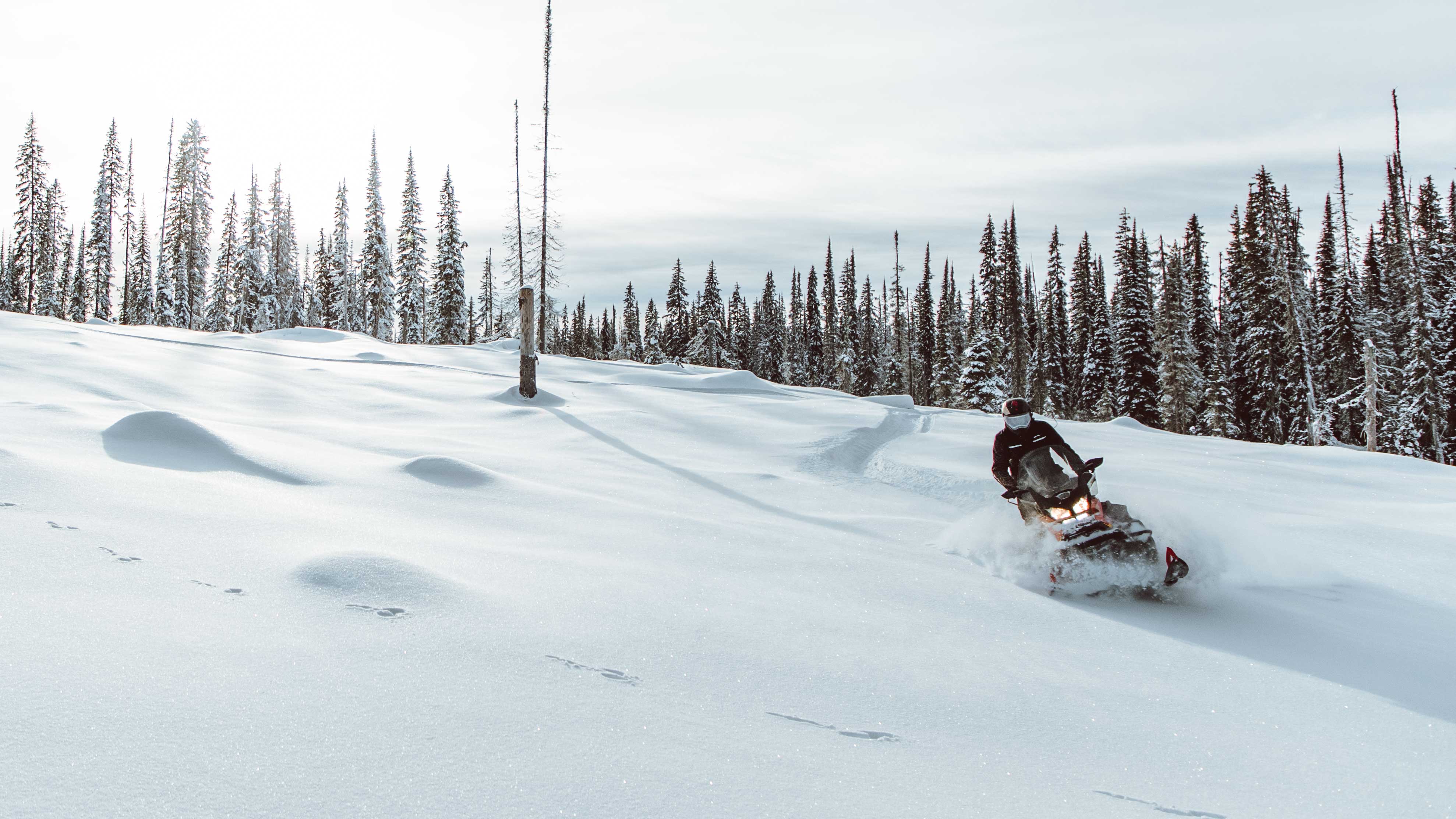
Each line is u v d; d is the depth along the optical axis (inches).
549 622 155.3
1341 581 244.7
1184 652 176.7
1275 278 1854.1
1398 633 197.8
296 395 569.9
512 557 205.8
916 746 117.9
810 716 125.3
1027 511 249.9
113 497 207.2
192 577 157.5
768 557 232.8
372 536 209.9
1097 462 238.4
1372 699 152.3
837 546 254.8
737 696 130.6
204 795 84.1
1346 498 389.1
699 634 158.1
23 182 2234.3
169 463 269.6
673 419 569.6
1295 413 1814.7
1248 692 153.0
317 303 2891.2
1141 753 122.0
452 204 2330.2
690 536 251.0
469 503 270.5
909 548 263.7
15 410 325.1
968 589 216.1
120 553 164.9
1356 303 1927.9
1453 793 113.0
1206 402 2023.9
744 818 91.0
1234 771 117.5
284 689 113.1
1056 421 694.5
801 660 149.9
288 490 259.4
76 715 97.2
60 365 562.9
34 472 212.5
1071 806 102.0
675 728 115.1
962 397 1920.5
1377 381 1684.3
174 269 2234.3
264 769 91.0
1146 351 2049.7
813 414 615.8
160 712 101.1
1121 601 219.5
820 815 93.3
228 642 128.0
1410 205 2032.5
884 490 382.6
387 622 145.5
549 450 438.3
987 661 160.4
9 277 2635.3
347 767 93.6
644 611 169.2
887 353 3179.1
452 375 772.6
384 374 733.9
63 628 123.1
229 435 315.6
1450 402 1722.4
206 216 2346.2
